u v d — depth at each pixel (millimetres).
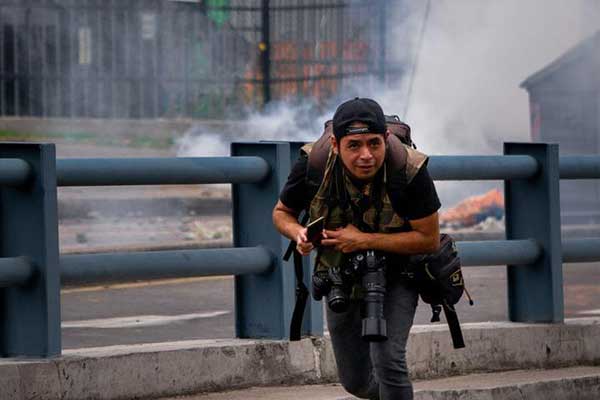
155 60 54094
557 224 17234
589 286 27844
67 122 52844
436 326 16562
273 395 14766
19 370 13188
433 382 15867
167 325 21469
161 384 14383
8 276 13422
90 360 13812
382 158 11422
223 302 24922
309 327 15625
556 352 17141
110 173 14109
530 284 17453
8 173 13359
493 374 16562
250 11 54875
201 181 14812
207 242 35781
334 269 11797
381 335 11453
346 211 11695
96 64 53312
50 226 13578
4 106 52031
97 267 14164
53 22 52562
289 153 15414
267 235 15492
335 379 15680
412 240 11656
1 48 51906
